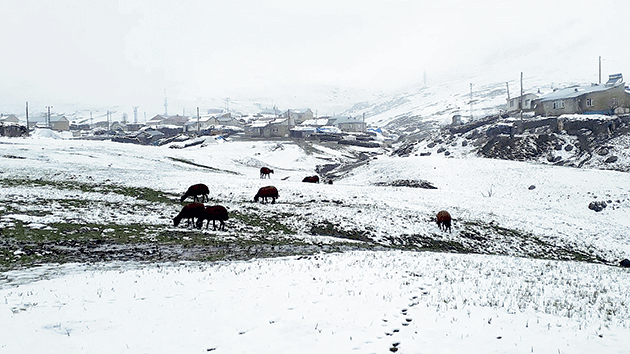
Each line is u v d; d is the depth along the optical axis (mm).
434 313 11164
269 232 27281
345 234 28438
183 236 24328
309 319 10820
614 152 65625
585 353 8984
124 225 25500
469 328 10195
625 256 30578
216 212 26672
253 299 12406
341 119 173500
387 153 118688
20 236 21344
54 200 29453
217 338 9789
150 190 36406
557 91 102125
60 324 10352
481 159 67125
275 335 9930
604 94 87688
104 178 39031
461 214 35031
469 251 28516
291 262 18016
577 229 34688
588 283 15781
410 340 9562
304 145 116812
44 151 56344
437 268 16922
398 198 39375
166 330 10188
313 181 50750
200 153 78938
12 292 12859
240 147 109250
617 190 48969
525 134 80188
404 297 12500
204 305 11922
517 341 9500
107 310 11438
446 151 87750
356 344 9422
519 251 29609
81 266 17141
